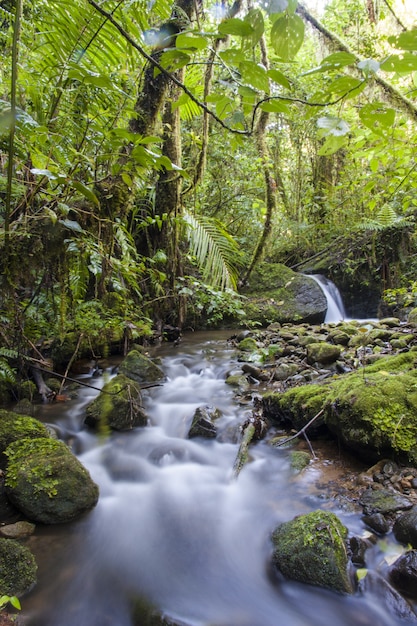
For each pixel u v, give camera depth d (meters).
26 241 2.38
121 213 2.91
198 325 6.98
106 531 2.17
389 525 1.93
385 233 7.90
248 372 4.37
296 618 1.64
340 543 1.79
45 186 2.51
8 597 1.54
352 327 5.59
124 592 1.78
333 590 1.68
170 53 1.28
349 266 8.24
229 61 1.15
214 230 4.58
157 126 3.62
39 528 2.16
